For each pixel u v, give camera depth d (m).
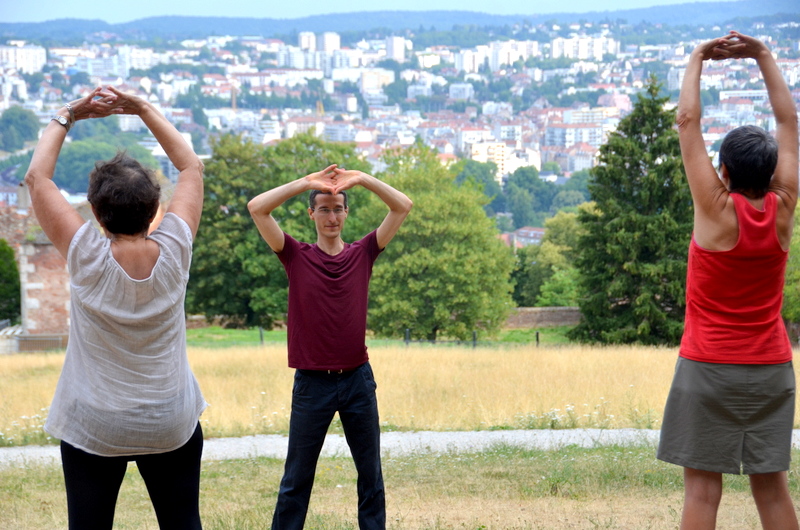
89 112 3.32
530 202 182.75
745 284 3.46
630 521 5.12
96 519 3.10
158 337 3.06
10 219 38.69
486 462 7.79
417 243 34.75
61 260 30.94
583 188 190.12
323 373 4.14
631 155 34.41
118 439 3.00
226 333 32.97
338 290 4.11
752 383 3.46
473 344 26.22
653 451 8.23
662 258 33.06
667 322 32.66
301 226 38.22
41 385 15.35
